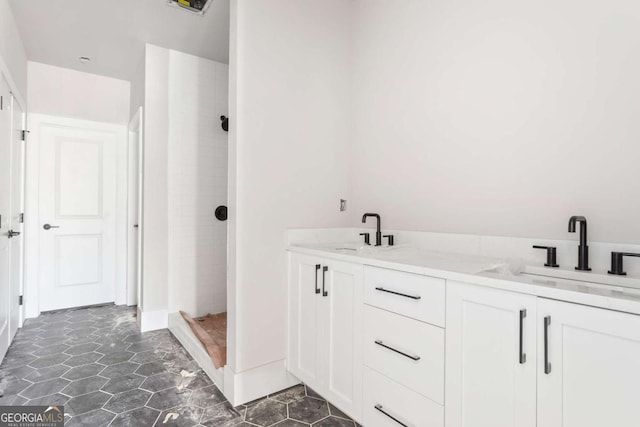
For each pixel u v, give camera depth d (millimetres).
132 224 3719
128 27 2656
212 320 2963
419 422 1243
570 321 870
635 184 1151
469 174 1662
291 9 2029
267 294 1916
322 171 2186
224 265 3291
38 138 3338
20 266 3021
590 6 1255
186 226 3107
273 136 1947
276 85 1960
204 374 2145
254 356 1855
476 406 1069
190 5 2375
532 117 1423
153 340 2725
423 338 1232
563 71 1327
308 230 2104
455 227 1725
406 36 1979
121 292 3762
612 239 1203
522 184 1460
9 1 2311
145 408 1753
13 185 2715
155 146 2965
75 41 2887
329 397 1667
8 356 2389
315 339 1771
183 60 3098
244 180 1833
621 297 799
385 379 1382
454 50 1726
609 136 1208
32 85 3299
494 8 1558
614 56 1195
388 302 1374
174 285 3043
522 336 958
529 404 945
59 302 3516
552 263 1308
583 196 1275
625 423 783
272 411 1743
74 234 3580
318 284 1762
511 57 1494
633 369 771
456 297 1128
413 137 1936
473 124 1644
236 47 1811
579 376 856
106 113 3691
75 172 3582
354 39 2338
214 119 3258
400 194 2016
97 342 2668
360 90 2285
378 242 2047
